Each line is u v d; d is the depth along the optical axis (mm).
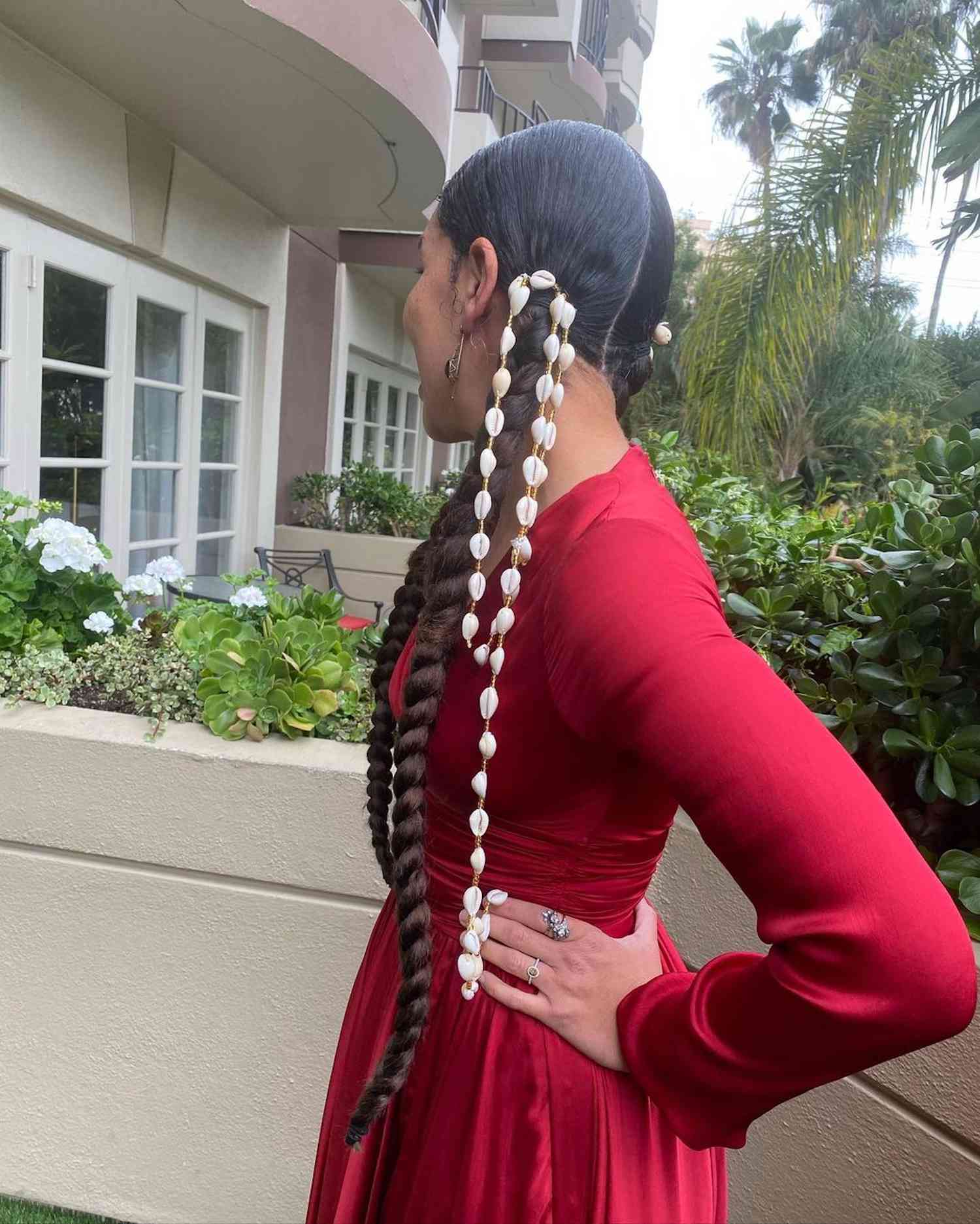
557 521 713
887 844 540
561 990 757
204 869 1553
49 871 1597
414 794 757
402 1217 838
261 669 1660
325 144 4238
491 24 9773
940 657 1270
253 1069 1618
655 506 708
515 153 784
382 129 3979
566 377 767
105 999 1631
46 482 3949
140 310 4574
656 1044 690
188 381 5039
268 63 3381
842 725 1366
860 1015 533
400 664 942
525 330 753
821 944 536
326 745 1583
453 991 832
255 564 6023
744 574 1672
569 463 751
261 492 5973
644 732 589
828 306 3652
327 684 1667
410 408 10016
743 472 3703
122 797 1547
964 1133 999
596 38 11586
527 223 766
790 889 545
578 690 634
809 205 3551
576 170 763
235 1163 1655
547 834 755
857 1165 1143
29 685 1699
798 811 538
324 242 6719
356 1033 973
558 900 767
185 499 5152
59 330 3922
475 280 803
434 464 11359
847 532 1708
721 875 1305
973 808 1267
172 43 3271
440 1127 817
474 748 746
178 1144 1667
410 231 6125
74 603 1999
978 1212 988
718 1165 903
